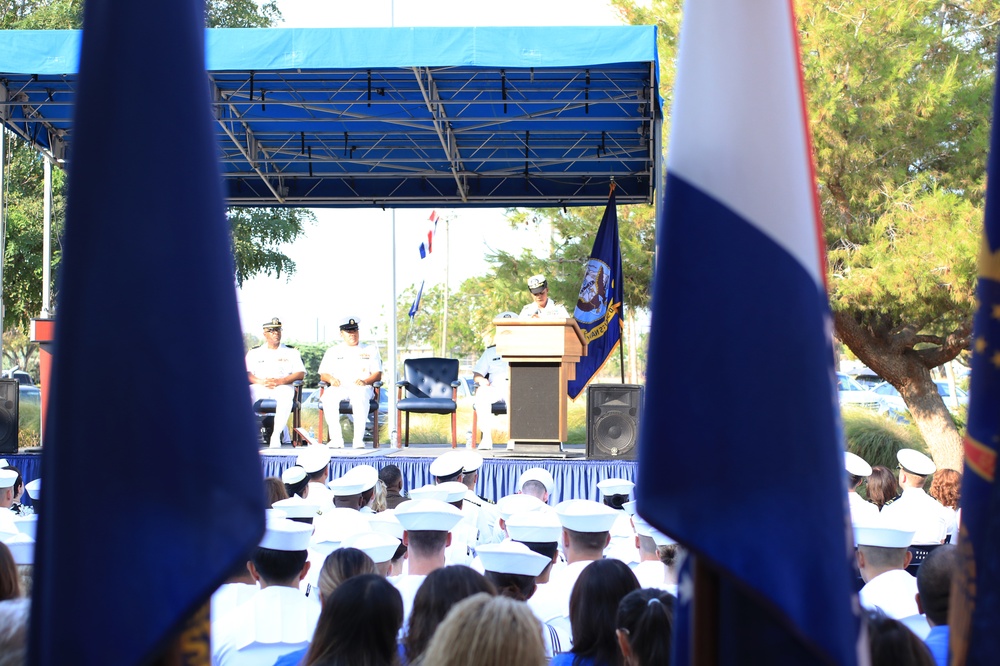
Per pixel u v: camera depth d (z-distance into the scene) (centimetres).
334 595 263
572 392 1278
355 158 1312
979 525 161
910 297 1198
